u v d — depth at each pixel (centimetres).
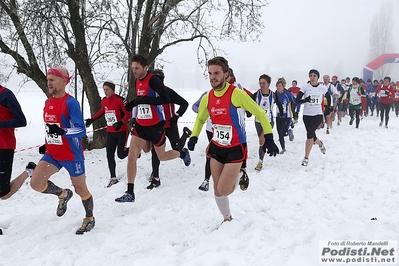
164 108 609
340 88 1391
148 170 714
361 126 1383
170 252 352
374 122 1533
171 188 591
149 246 378
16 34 812
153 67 955
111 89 627
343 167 664
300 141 1040
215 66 361
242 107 371
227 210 410
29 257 366
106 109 636
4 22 830
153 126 516
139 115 515
